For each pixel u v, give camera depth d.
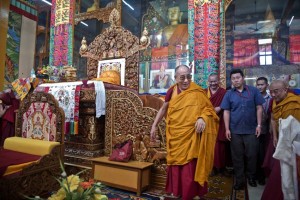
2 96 4.92
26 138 3.56
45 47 9.40
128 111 3.86
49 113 3.44
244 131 3.27
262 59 6.50
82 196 1.72
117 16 5.95
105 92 4.11
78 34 7.47
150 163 3.46
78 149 4.19
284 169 1.99
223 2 5.29
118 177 3.38
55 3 7.46
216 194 3.20
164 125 3.52
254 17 6.66
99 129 4.26
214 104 4.06
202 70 5.25
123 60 5.70
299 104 3.03
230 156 4.19
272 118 3.19
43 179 2.97
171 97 2.87
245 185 3.55
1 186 2.47
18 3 8.70
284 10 6.41
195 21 5.39
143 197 3.10
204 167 2.47
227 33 6.88
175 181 2.57
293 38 6.29
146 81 7.48
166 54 7.30
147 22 7.56
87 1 7.21
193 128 2.56
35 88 4.62
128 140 3.72
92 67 6.17
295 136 1.98
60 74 5.20
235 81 3.34
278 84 3.10
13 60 8.48
